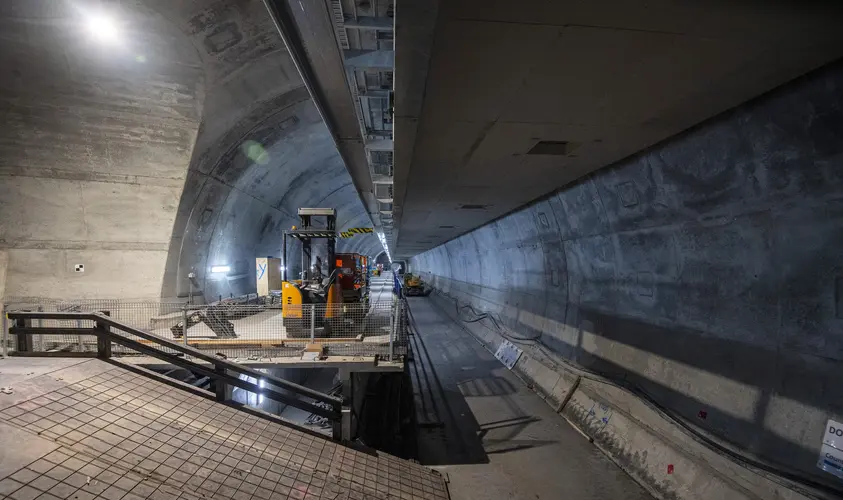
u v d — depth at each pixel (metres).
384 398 10.05
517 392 9.00
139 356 7.21
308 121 12.16
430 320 19.89
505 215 11.01
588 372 7.52
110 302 9.98
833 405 3.41
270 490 3.77
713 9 2.16
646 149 5.11
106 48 7.83
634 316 6.49
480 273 17.31
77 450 3.25
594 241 7.40
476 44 2.55
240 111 9.99
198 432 4.19
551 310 9.89
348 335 8.29
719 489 4.14
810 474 3.49
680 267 5.39
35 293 9.99
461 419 7.48
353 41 4.08
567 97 3.38
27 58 7.81
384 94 5.00
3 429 3.12
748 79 3.09
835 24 2.31
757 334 4.20
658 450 5.16
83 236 10.07
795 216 3.69
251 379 9.27
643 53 2.68
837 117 3.08
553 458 6.00
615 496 4.99
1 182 9.36
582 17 2.24
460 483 5.35
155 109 8.96
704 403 4.82
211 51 8.18
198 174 10.39
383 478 4.82
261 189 13.94
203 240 11.88
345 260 10.44
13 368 4.28
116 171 9.70
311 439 5.02
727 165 4.20
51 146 9.13
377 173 8.25
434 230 15.26
